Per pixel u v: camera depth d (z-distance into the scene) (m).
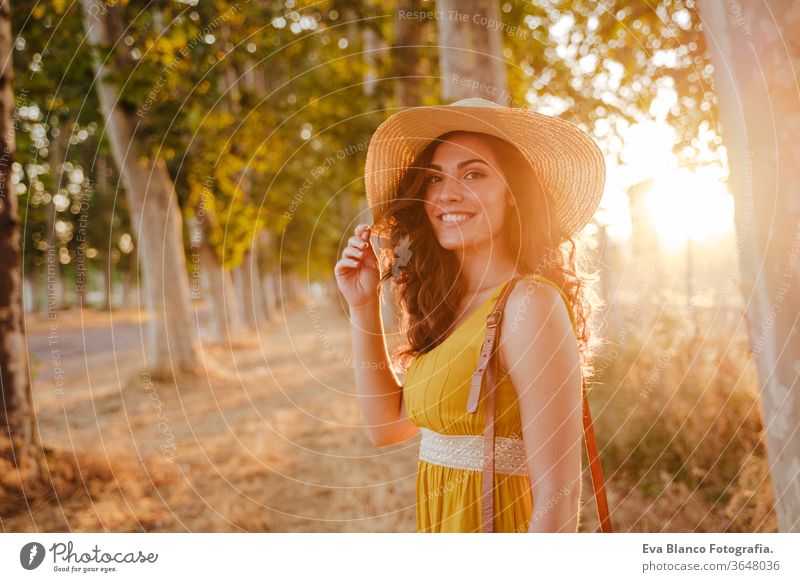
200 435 6.12
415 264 1.74
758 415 3.35
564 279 1.58
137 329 22.39
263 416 7.02
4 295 4.23
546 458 1.22
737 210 1.61
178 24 6.42
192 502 4.18
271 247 18.48
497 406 1.35
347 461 5.11
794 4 1.47
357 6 8.06
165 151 7.65
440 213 1.57
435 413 1.44
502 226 1.56
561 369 1.25
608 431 3.60
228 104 7.64
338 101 8.24
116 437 6.09
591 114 4.45
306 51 8.00
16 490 4.06
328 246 17.22
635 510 3.16
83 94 7.18
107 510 3.96
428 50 8.68
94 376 10.70
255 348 14.15
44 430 6.50
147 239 9.06
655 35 4.09
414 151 1.71
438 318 1.67
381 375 1.74
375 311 1.75
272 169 9.08
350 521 3.76
